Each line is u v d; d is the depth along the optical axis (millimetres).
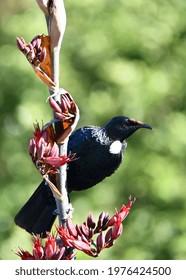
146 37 16078
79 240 4867
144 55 16062
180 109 16203
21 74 14992
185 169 15672
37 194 7051
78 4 16234
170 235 15148
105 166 7480
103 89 15625
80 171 7387
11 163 15219
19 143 15250
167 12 16703
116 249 14984
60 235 4859
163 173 15430
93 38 15836
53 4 4883
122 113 15531
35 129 5016
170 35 16516
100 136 7414
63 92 4973
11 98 15078
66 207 5156
